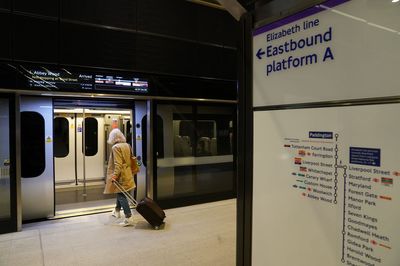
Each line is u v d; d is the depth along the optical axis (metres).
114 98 5.67
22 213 4.94
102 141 7.21
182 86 5.87
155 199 5.93
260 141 1.85
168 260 3.71
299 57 1.59
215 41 6.22
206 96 6.16
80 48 4.88
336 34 1.40
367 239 1.27
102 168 7.29
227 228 4.83
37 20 4.55
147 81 5.50
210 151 6.61
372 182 1.25
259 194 1.86
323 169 1.46
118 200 5.06
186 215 5.55
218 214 5.61
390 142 1.19
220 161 6.73
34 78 4.57
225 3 1.99
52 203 5.16
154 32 5.53
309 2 1.53
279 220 1.72
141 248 4.05
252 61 1.91
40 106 5.02
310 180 1.53
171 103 6.08
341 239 1.38
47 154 5.09
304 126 1.56
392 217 1.17
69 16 4.78
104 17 5.06
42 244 4.16
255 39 1.89
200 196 6.42
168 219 5.30
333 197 1.41
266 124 1.80
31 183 4.97
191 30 5.93
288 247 1.66
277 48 1.73
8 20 4.36
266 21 1.80
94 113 6.96
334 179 1.41
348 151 1.34
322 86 1.46
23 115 4.91
